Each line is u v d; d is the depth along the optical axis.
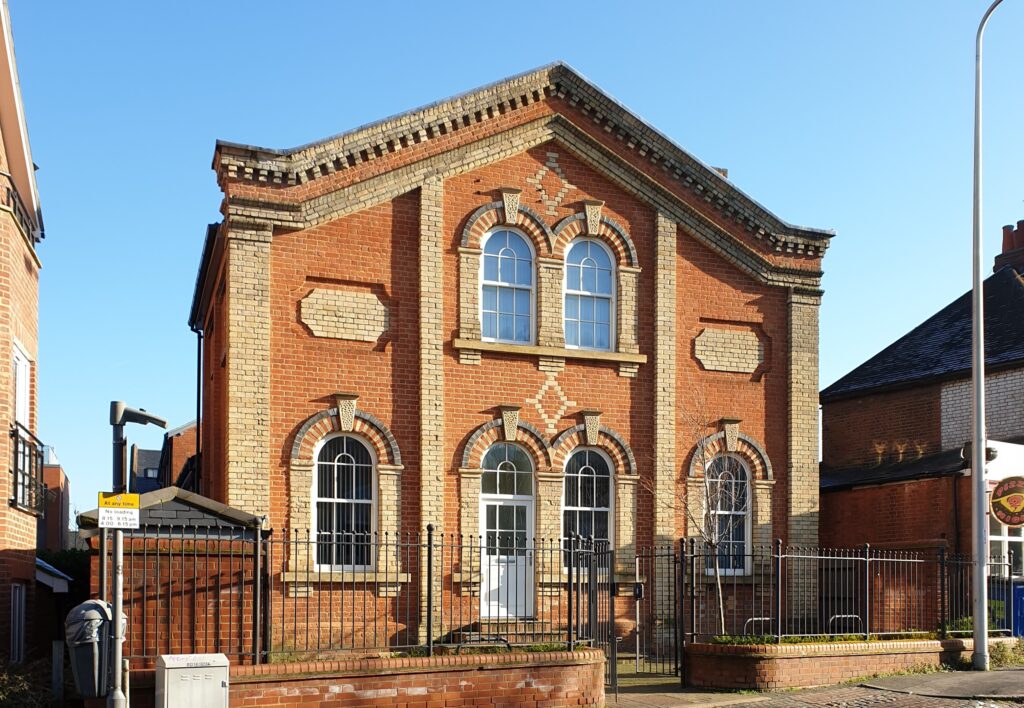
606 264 20.12
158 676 10.90
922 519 20.83
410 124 18.47
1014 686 15.12
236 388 16.91
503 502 18.72
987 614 18.34
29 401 17.53
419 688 12.30
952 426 23.84
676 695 14.86
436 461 18.05
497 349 18.73
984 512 17.03
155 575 12.05
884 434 25.58
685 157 20.41
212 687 10.90
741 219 20.91
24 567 15.05
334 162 17.91
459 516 18.17
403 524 17.83
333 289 17.86
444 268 18.61
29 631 15.60
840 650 15.86
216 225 19.11
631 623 19.08
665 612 19.38
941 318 27.03
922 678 15.91
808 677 15.47
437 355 18.30
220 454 19.23
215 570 12.33
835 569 20.92
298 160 17.59
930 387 24.45
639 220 20.33
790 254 21.33
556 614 18.61
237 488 16.73
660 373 19.97
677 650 17.03
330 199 17.84
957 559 18.75
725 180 20.69
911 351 26.41
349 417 17.59
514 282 19.36
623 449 19.59
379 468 17.78
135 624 11.88
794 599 20.42
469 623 16.86
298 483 17.17
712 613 19.73
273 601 16.64
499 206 19.14
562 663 13.19
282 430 17.23
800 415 20.97
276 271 17.48
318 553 17.27
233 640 12.28
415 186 18.52
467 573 17.95
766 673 15.12
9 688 11.82
